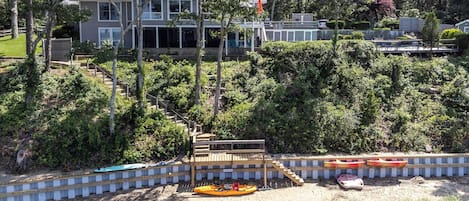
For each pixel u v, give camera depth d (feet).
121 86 91.40
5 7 155.53
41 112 78.23
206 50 118.21
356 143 79.77
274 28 128.98
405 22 155.94
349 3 170.09
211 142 71.51
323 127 81.00
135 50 106.32
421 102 91.86
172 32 122.31
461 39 114.62
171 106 87.97
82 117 77.97
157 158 74.69
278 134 79.92
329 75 94.84
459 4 180.04
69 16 88.17
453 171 78.33
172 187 71.61
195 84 92.12
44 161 70.38
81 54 107.96
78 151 72.54
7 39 134.62
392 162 75.61
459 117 87.51
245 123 81.15
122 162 72.43
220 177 74.49
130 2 123.03
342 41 102.12
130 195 68.85
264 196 68.80
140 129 77.71
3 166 70.13
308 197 68.33
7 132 74.84
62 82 86.63
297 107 85.40
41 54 106.52
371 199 67.77
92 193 69.56
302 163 75.51
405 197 68.64
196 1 121.19
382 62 100.22
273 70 98.32
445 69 102.22
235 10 81.15
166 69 98.58
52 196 67.62
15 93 82.28
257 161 72.69
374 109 85.40
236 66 102.32
